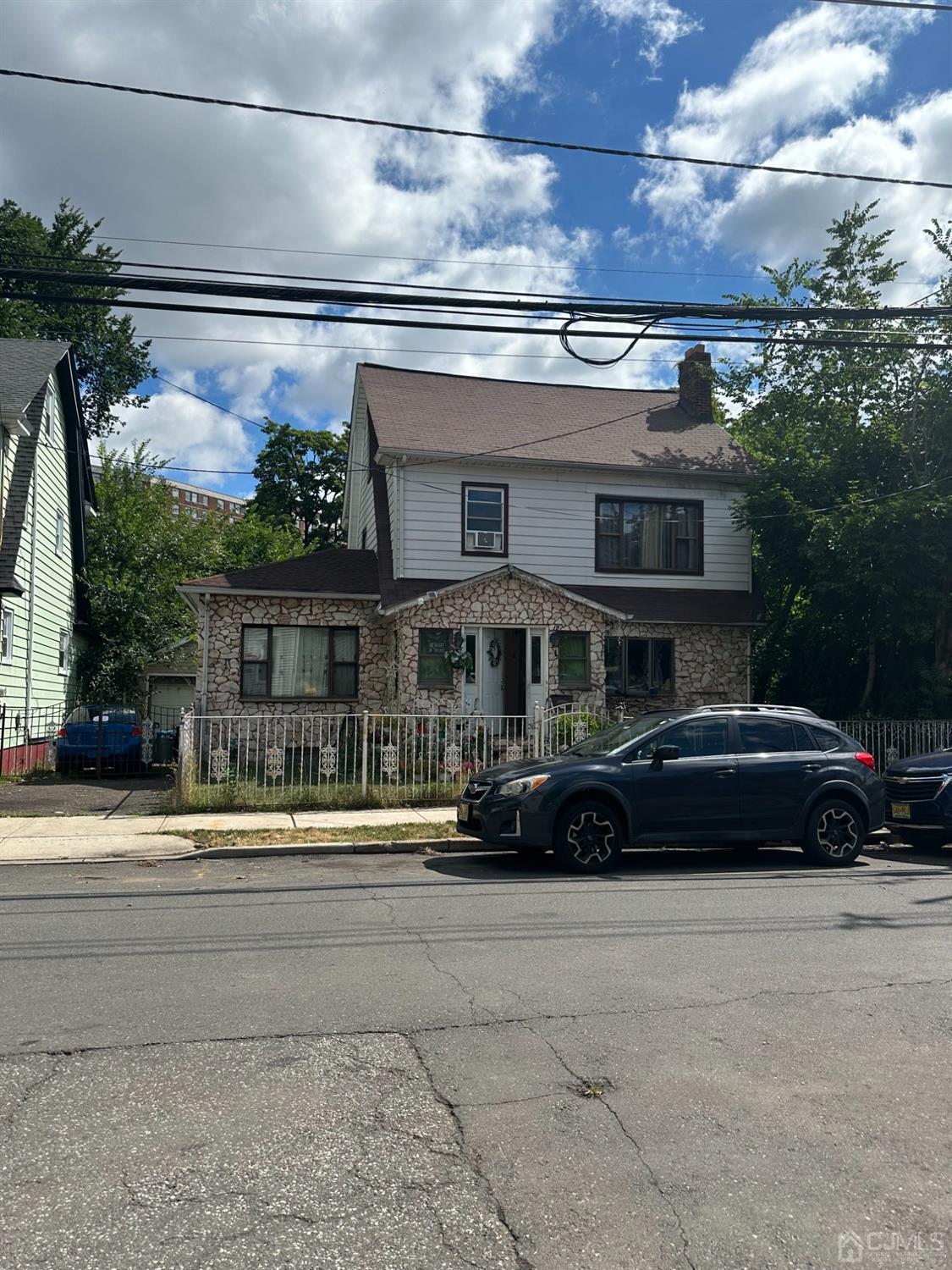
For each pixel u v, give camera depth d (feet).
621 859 34.94
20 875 31.81
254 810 44.47
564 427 74.28
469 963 20.48
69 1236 10.23
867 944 22.30
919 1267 9.96
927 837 38.06
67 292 109.50
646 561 71.56
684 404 82.28
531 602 64.75
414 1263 9.86
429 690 63.16
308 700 65.72
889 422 62.03
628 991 18.66
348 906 26.30
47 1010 17.26
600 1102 13.70
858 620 63.62
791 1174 11.77
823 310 34.99
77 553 84.17
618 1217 10.78
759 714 34.71
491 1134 12.70
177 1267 9.73
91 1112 13.21
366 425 80.89
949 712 59.57
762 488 66.90
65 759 60.90
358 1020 16.87
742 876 31.40
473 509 68.33
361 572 69.00
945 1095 14.15
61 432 76.28
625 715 68.95
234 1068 14.76
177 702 106.52
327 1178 11.53
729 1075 14.73
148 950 21.43
